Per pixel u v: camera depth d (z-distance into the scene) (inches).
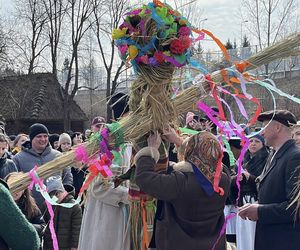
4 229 95.7
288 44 116.6
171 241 109.3
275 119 143.1
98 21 979.9
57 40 1067.3
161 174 108.7
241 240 185.2
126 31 112.0
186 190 107.6
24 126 1059.9
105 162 112.7
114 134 112.5
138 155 111.6
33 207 162.2
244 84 114.2
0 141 213.9
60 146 286.8
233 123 116.6
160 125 113.0
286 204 133.8
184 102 114.9
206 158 109.0
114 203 132.0
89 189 136.4
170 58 109.6
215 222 111.6
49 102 1080.8
